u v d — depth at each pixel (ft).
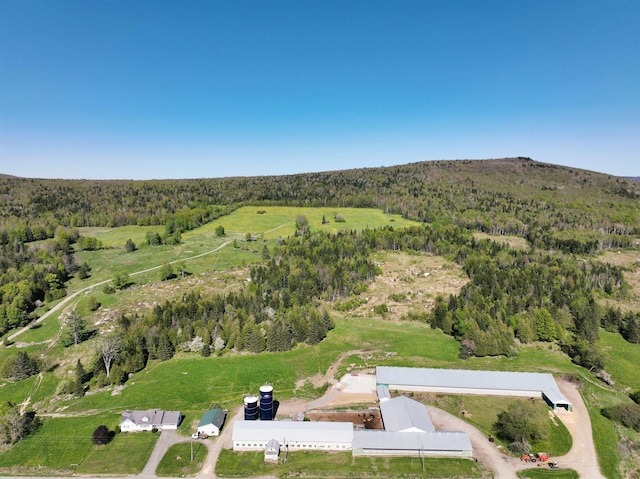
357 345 423.64
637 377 370.94
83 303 512.63
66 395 342.85
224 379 360.89
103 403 328.49
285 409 313.73
